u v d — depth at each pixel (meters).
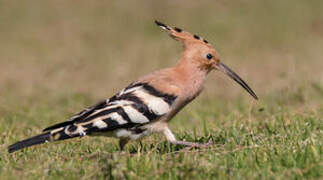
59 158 9.58
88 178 8.37
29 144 9.27
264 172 8.23
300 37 27.59
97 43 28.41
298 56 23.94
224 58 25.02
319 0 31.75
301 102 14.88
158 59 25.22
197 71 10.47
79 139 11.06
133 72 23.31
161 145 10.38
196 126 13.04
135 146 10.66
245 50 26.08
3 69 23.95
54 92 19.67
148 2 33.06
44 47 27.59
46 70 23.17
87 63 24.47
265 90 18.47
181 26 29.97
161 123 9.93
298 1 31.89
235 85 20.58
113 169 8.23
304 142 9.51
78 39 28.95
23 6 32.84
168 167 8.48
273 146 9.44
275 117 12.27
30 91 19.80
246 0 32.31
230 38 28.03
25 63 24.89
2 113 15.11
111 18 31.59
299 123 11.12
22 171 8.75
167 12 31.84
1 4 32.78
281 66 22.53
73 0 33.75
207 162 8.83
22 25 30.69
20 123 13.90
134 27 30.62
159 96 9.82
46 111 16.11
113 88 20.73
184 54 10.55
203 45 10.58
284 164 8.66
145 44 28.20
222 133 11.05
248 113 13.13
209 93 19.41
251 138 10.29
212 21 30.30
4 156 9.92
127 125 9.60
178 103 10.05
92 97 19.17
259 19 30.19
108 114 9.52
